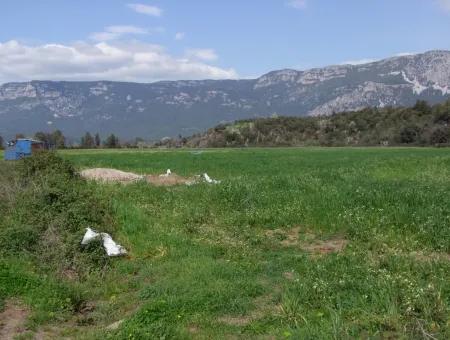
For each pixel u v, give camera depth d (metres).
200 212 15.50
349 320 7.45
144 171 31.92
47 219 12.27
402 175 23.58
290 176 22.14
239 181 20.44
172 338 7.13
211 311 8.29
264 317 7.91
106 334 7.26
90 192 15.23
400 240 11.90
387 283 8.28
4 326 7.84
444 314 7.21
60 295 8.96
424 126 91.50
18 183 15.29
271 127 119.75
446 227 12.14
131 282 10.12
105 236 12.12
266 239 12.90
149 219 14.39
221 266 10.48
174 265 10.76
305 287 8.71
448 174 22.86
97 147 105.06
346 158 45.31
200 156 50.84
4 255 10.71
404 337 6.67
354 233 12.86
